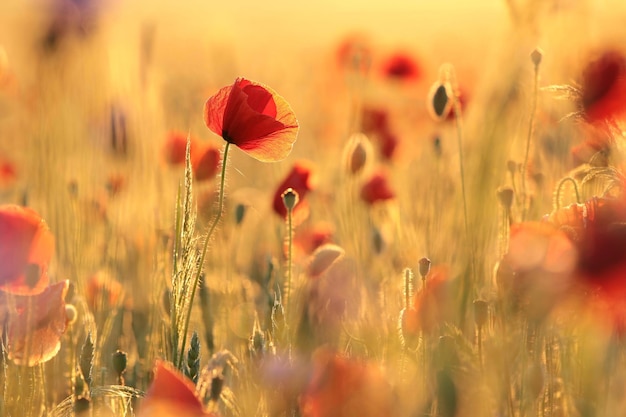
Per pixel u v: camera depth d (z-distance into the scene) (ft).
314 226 6.81
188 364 5.67
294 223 6.49
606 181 5.99
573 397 5.74
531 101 6.55
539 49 6.32
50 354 5.72
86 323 6.19
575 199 6.05
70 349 5.98
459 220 6.63
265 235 7.30
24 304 5.68
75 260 6.79
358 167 6.97
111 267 6.91
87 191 7.36
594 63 5.92
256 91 5.92
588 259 5.34
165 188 7.38
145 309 6.73
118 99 7.57
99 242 7.07
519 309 5.49
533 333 5.55
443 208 6.91
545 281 5.39
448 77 6.52
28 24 8.11
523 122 6.89
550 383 5.65
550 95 6.61
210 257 6.79
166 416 5.22
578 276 5.36
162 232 6.70
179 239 5.74
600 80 5.90
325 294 6.19
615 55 5.91
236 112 5.82
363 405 5.23
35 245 5.65
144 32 7.75
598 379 5.74
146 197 7.41
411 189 7.41
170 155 7.09
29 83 8.89
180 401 5.22
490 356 5.57
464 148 6.91
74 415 5.59
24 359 5.69
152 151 7.49
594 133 5.96
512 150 6.88
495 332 5.68
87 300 6.53
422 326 5.67
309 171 6.48
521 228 5.42
